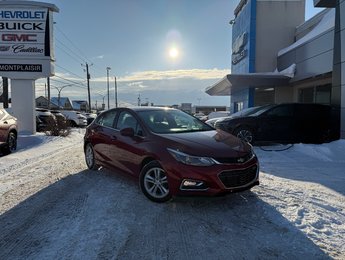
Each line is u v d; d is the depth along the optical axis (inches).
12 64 729.6
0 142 426.3
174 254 156.3
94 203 224.8
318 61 659.4
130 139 254.2
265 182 277.9
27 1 721.0
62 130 748.0
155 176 225.9
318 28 695.7
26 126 745.0
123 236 174.6
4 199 236.1
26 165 364.8
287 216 199.5
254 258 152.9
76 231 180.4
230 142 231.1
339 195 243.0
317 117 514.6
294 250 159.8
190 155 208.4
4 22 724.0
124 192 249.0
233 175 208.5
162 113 272.5
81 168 342.0
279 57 912.3
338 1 523.8
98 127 310.8
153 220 195.6
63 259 151.1
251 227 185.5
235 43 1152.8
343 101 503.2
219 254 156.5
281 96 905.5
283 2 938.7
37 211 210.8
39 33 729.0
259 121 489.7
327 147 447.2
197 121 281.6
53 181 286.5
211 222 192.9
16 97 740.0
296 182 281.1
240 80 821.9
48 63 735.1
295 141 502.0
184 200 229.3
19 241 169.5
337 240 169.8
